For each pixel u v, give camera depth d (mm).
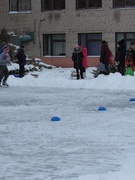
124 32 45188
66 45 47094
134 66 27781
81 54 29953
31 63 42531
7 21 48938
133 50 27844
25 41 48031
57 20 47219
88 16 46125
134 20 44719
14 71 34812
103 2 45438
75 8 46500
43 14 47688
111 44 45562
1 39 43312
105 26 45594
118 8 45094
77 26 46562
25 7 48438
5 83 26891
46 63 47719
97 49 46312
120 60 28531
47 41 48125
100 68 29891
